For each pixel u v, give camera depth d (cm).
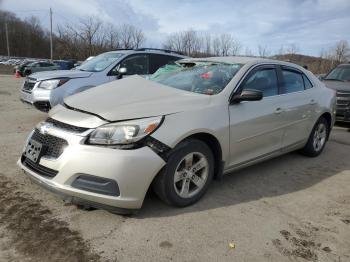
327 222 374
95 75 771
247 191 441
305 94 550
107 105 368
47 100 724
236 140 419
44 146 355
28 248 298
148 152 334
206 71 464
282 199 424
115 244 310
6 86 1833
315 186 473
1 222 335
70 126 349
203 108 388
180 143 361
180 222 352
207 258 299
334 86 920
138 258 293
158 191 361
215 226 349
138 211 351
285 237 339
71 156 329
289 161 575
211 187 446
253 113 439
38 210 360
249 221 364
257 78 467
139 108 360
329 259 310
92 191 325
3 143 589
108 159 323
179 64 512
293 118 517
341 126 932
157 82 468
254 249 316
